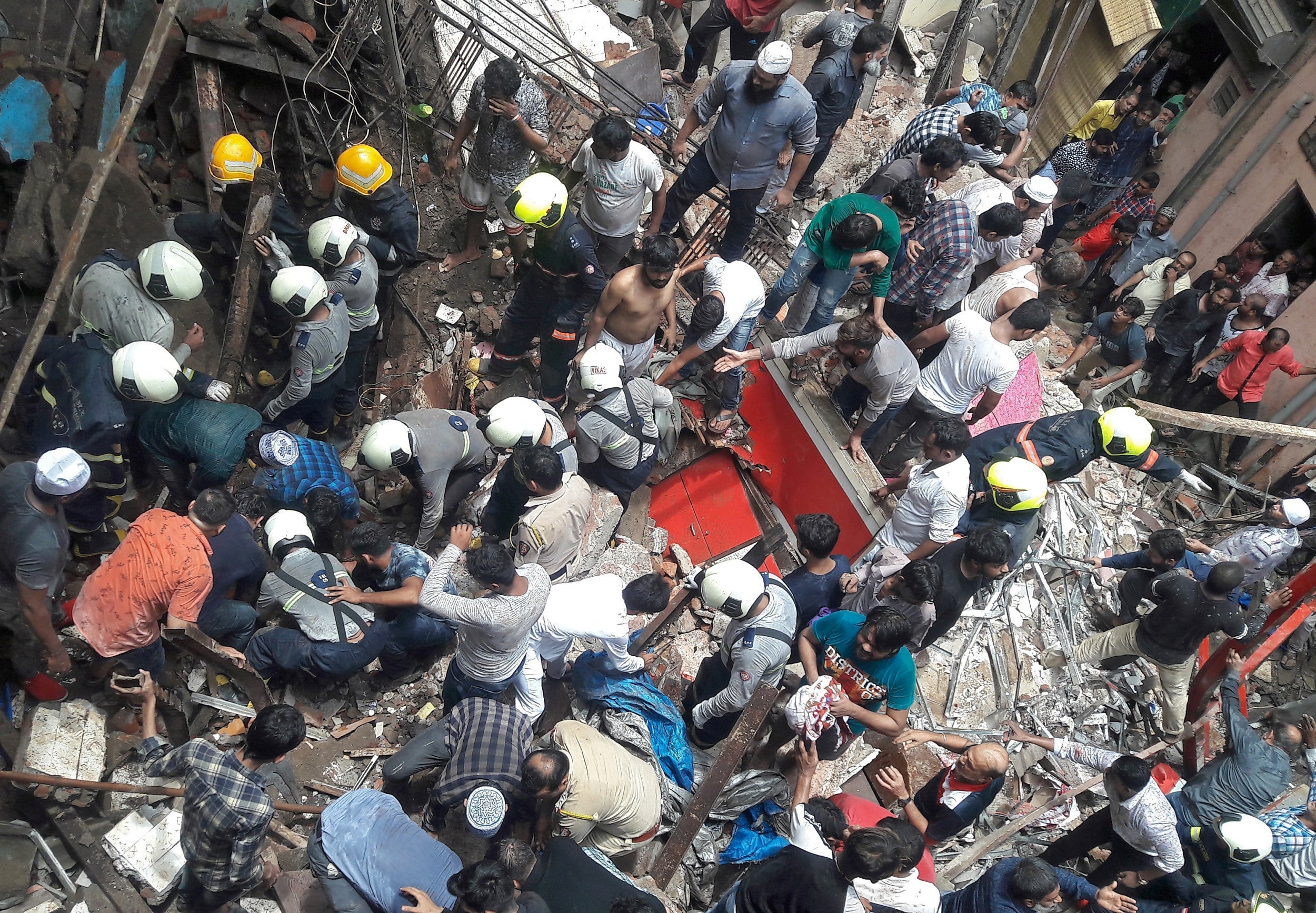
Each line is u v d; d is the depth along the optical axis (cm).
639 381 546
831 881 388
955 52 895
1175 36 1145
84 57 585
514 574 429
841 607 560
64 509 464
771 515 695
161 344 468
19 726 438
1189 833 535
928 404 622
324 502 483
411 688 529
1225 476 980
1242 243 1069
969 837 596
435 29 710
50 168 545
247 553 459
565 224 537
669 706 526
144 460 531
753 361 703
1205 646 762
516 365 657
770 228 749
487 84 543
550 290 570
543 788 395
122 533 510
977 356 591
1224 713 563
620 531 641
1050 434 607
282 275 483
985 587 701
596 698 512
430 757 457
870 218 567
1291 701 840
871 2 703
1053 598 713
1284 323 998
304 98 644
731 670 512
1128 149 1029
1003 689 660
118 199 553
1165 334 959
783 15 959
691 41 830
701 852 503
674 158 686
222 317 603
